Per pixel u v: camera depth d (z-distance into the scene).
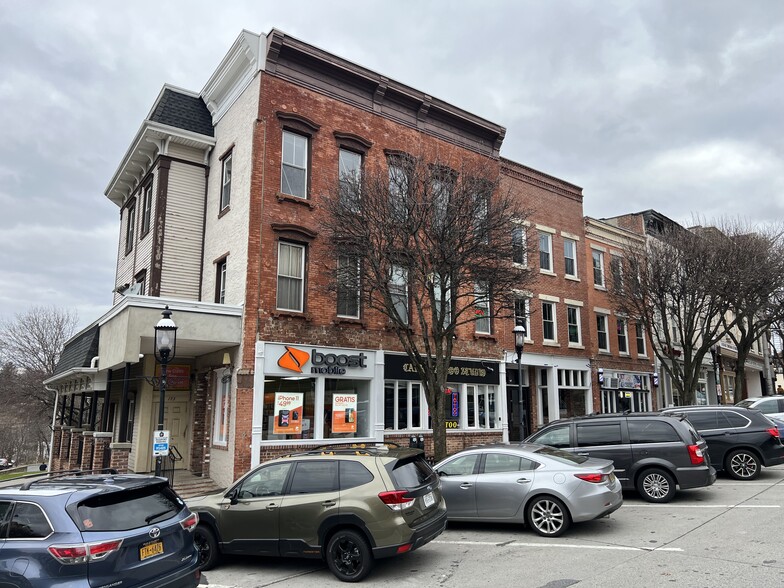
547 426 12.51
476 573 7.28
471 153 21.19
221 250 17.02
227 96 18.20
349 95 18.11
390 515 7.24
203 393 16.84
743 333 25.33
